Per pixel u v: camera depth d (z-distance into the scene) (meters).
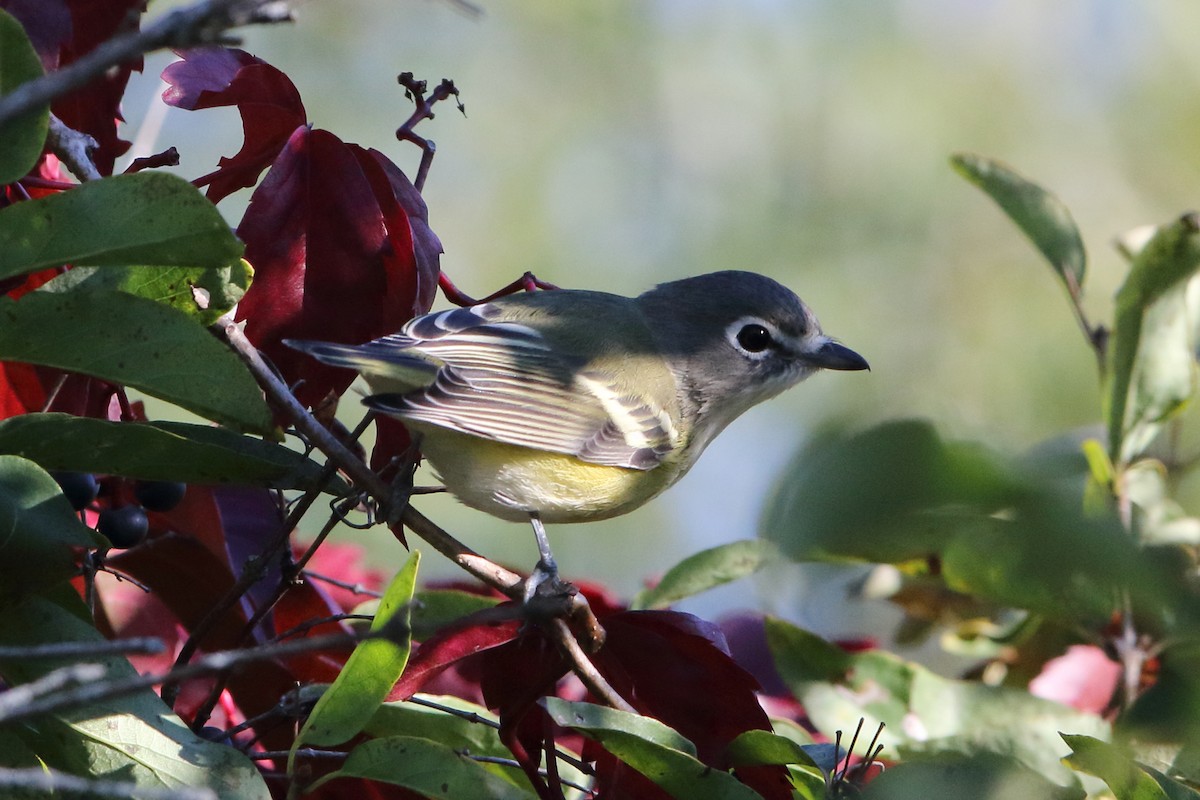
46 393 6.24
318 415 6.36
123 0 6.16
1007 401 17.58
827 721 6.97
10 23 4.58
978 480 2.67
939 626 8.36
